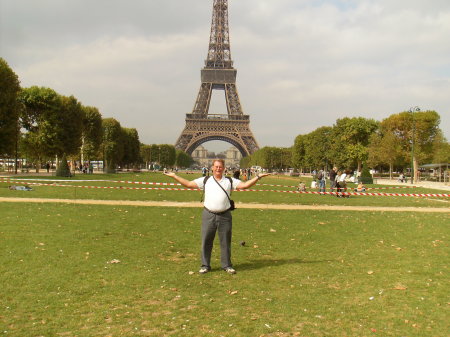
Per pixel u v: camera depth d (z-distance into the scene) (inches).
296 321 380.5
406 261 601.3
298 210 1207.6
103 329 358.9
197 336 347.3
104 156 5103.3
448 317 392.8
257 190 2277.3
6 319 375.6
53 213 1001.5
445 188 2822.3
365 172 3489.2
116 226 848.9
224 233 546.9
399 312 403.9
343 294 454.3
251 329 361.7
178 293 451.8
